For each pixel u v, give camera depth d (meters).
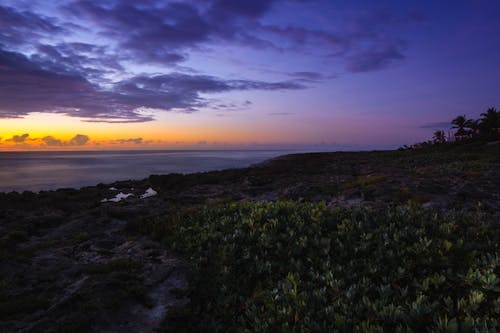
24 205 26.28
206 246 10.66
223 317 6.68
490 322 4.65
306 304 6.09
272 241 9.74
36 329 6.00
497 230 8.48
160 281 8.50
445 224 9.05
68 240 14.07
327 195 21.89
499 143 60.59
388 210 11.48
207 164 153.62
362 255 8.22
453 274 6.34
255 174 47.75
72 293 7.29
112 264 9.45
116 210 20.69
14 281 8.67
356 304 5.73
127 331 6.25
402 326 4.99
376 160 57.66
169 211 17.91
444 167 29.00
